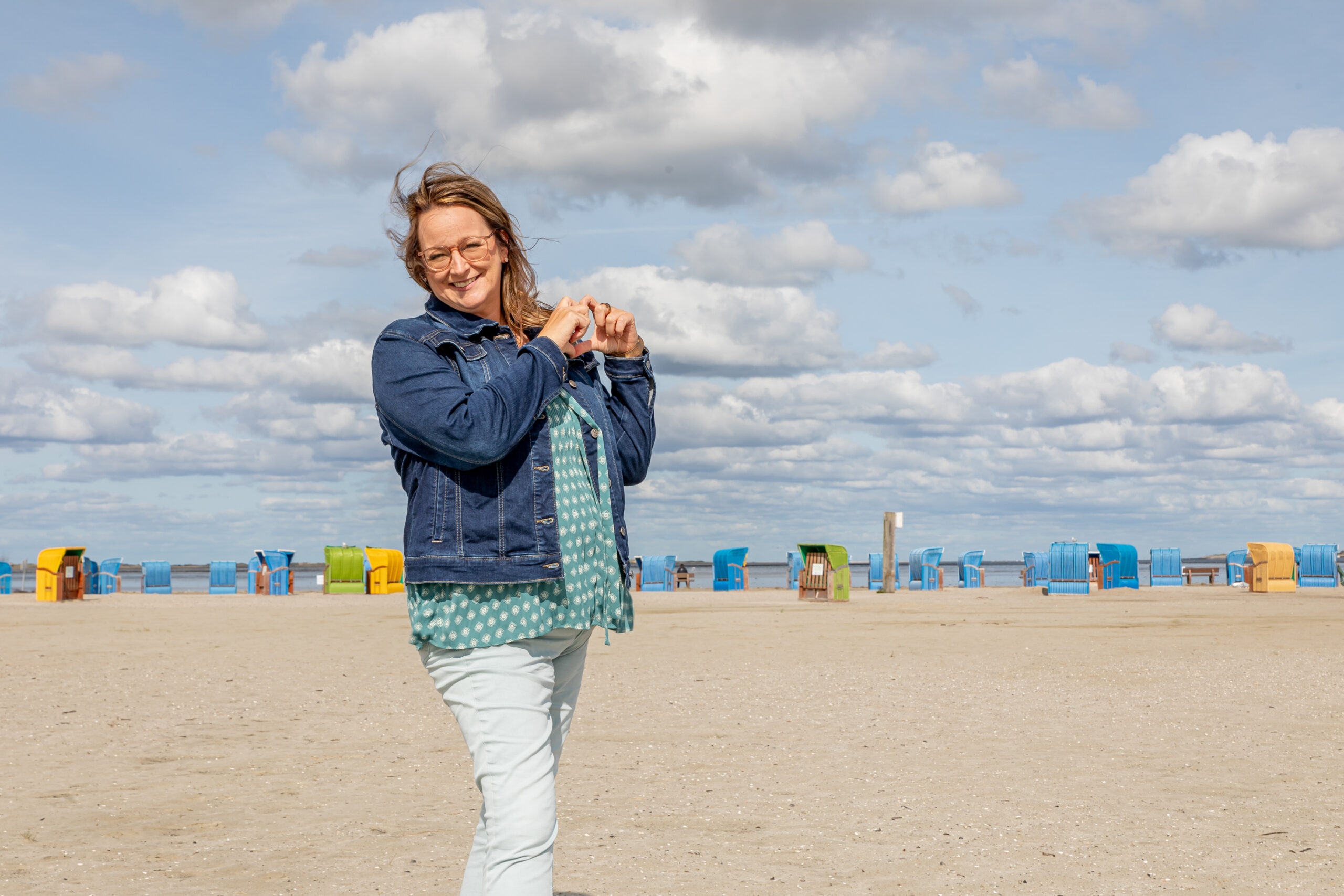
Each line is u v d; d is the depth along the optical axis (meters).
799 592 26.98
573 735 6.94
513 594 2.24
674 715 7.82
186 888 3.58
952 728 7.14
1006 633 15.45
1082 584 28.00
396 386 2.22
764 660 11.96
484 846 2.58
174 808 4.89
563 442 2.38
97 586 35.72
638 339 2.72
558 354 2.30
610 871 3.79
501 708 2.23
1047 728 7.09
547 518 2.27
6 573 36.78
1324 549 31.69
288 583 34.59
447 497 2.24
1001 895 3.47
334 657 12.80
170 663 11.97
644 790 5.23
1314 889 3.51
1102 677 10.05
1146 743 6.48
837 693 9.07
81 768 5.91
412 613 2.29
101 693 9.38
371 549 34.59
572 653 2.47
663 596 30.77
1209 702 8.22
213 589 35.75
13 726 7.47
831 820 4.57
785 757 6.11
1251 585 29.53
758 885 3.60
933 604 24.11
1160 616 18.86
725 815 4.69
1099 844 4.12
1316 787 5.16
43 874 3.78
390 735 7.10
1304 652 12.12
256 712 8.22
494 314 2.51
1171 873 3.70
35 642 14.89
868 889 3.54
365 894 3.52
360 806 4.94
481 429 2.14
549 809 2.23
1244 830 4.32
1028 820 4.53
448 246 2.39
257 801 5.05
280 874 3.77
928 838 4.24
